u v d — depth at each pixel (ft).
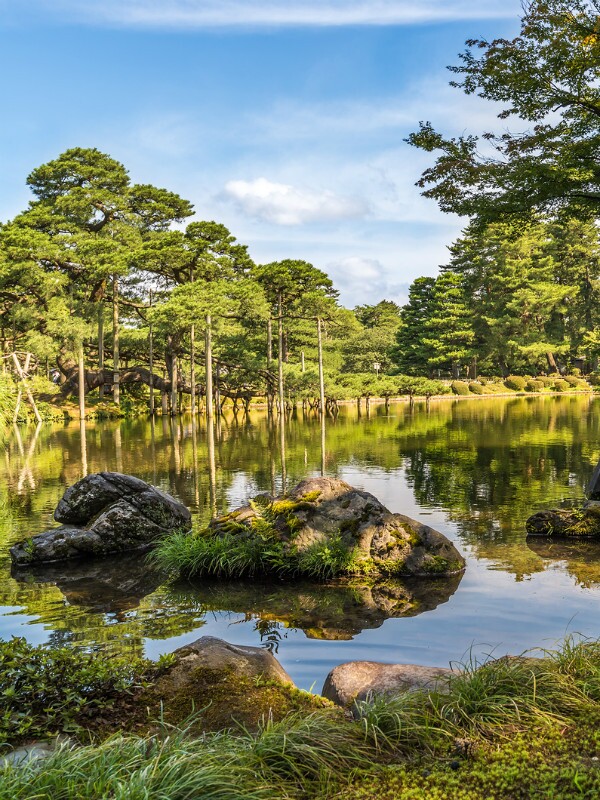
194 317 130.31
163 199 179.83
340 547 31.32
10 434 110.32
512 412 137.59
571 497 46.26
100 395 181.37
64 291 164.35
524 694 14.88
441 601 25.82
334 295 168.66
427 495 48.08
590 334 179.63
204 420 139.03
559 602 24.95
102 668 16.92
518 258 240.73
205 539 33.40
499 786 11.64
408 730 13.69
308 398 157.58
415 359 251.19
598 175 45.03
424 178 46.70
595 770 11.71
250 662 17.89
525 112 45.47
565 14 41.32
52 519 42.96
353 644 21.72
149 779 11.26
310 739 13.29
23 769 11.68
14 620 24.91
